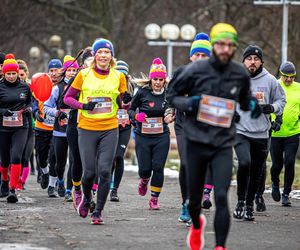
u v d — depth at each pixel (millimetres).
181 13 56906
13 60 18391
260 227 14859
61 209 17328
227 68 11500
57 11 55656
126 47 56188
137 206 18297
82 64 17875
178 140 15070
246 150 15414
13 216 15922
